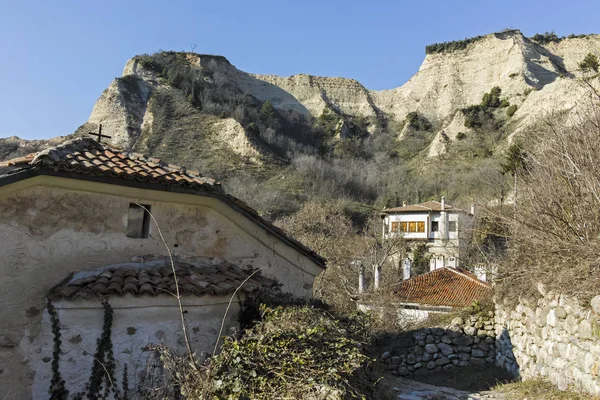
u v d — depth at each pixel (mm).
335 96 97250
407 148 76938
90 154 6762
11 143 59844
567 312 7176
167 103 70000
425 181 58594
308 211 36656
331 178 61188
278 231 8094
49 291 5875
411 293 18875
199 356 6113
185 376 4684
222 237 7605
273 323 5812
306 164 62594
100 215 6457
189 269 6914
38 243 5938
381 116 92750
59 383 5539
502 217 9258
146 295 5879
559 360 7492
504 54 87938
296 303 7922
